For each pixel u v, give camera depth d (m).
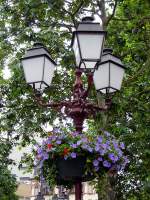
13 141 17.00
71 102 7.30
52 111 15.59
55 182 7.00
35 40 14.23
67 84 16.09
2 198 19.80
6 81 16.22
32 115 16.36
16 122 16.59
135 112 14.86
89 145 6.66
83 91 7.36
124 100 12.56
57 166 6.81
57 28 15.23
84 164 6.67
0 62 15.41
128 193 16.88
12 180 19.52
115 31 14.21
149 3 13.45
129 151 15.26
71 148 6.64
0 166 17.64
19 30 14.73
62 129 6.89
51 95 15.64
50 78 7.25
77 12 14.00
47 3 13.78
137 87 14.45
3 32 14.92
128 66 13.73
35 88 7.22
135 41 13.84
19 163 16.55
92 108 7.32
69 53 14.29
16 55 14.47
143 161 15.43
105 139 6.89
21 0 14.24
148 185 15.31
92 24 6.88
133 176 16.38
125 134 15.17
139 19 13.56
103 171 6.82
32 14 14.06
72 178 6.76
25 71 7.18
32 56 7.14
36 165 6.87
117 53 14.02
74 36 7.04
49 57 7.21
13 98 16.05
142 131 15.09
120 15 14.17
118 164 6.88
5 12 14.84
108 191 11.68
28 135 16.52
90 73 6.95
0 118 16.47
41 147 6.86
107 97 7.61
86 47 6.77
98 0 12.98
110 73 7.42
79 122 7.21
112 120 14.66
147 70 13.74
